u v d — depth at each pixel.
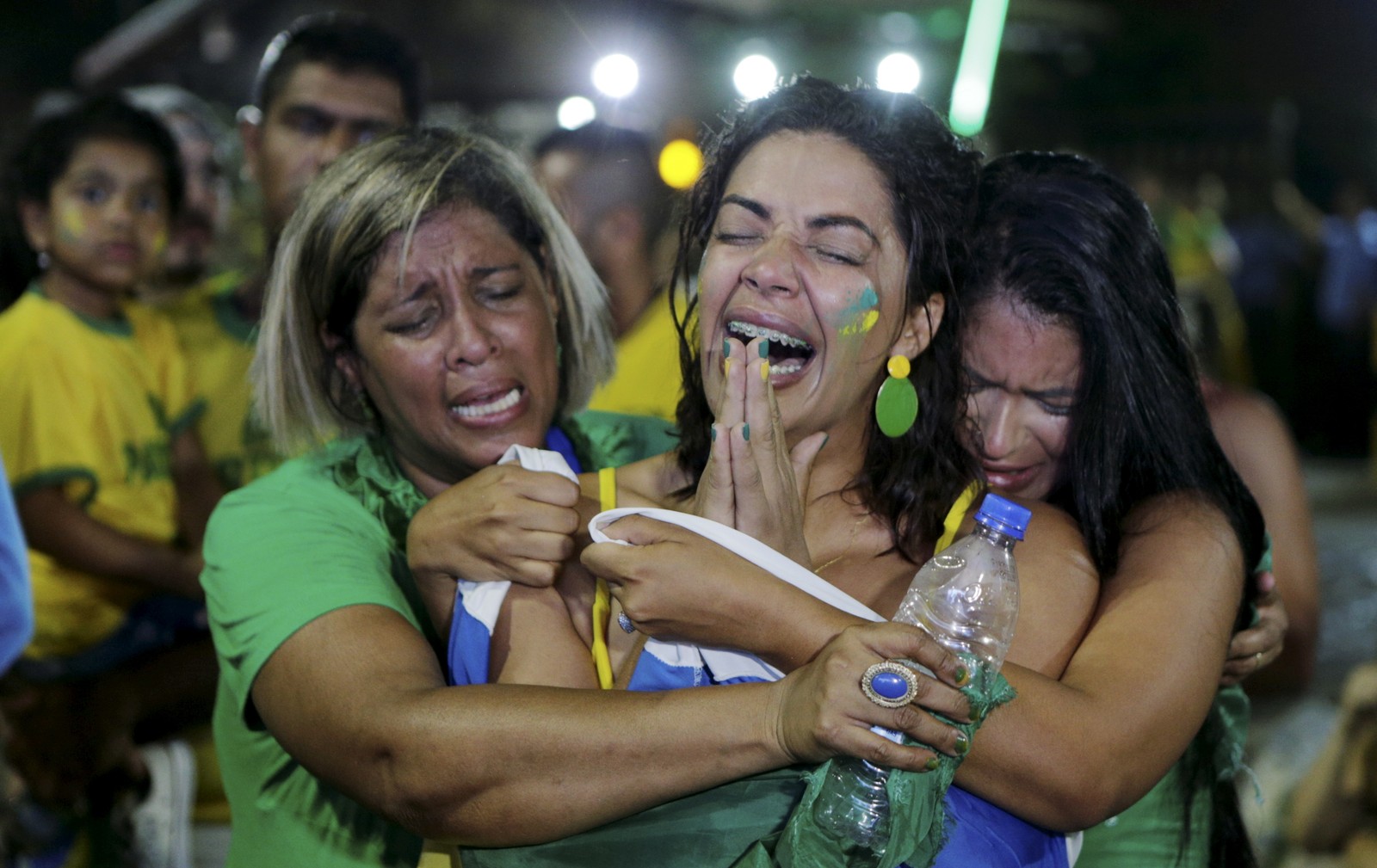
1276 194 12.08
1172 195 11.23
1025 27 7.12
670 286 1.96
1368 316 11.70
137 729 3.10
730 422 1.70
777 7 6.11
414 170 2.01
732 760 1.57
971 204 1.91
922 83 6.43
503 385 2.02
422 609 1.99
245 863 2.03
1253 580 2.03
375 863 1.93
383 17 5.54
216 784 3.30
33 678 3.03
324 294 2.02
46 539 3.03
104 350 3.15
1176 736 1.68
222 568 1.94
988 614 1.64
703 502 1.74
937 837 1.56
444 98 5.66
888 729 1.49
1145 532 1.88
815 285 1.77
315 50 3.34
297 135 3.36
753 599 1.63
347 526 1.97
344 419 2.12
